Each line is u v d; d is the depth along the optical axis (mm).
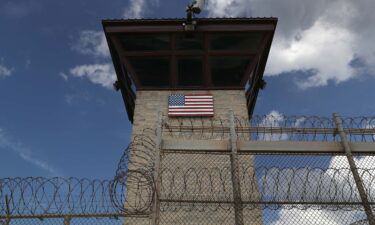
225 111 14938
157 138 8211
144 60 16172
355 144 8305
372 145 8289
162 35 16156
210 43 16234
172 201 7410
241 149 8234
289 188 7582
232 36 16234
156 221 6988
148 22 16016
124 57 16031
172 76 15898
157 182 7543
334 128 8742
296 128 8836
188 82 15930
